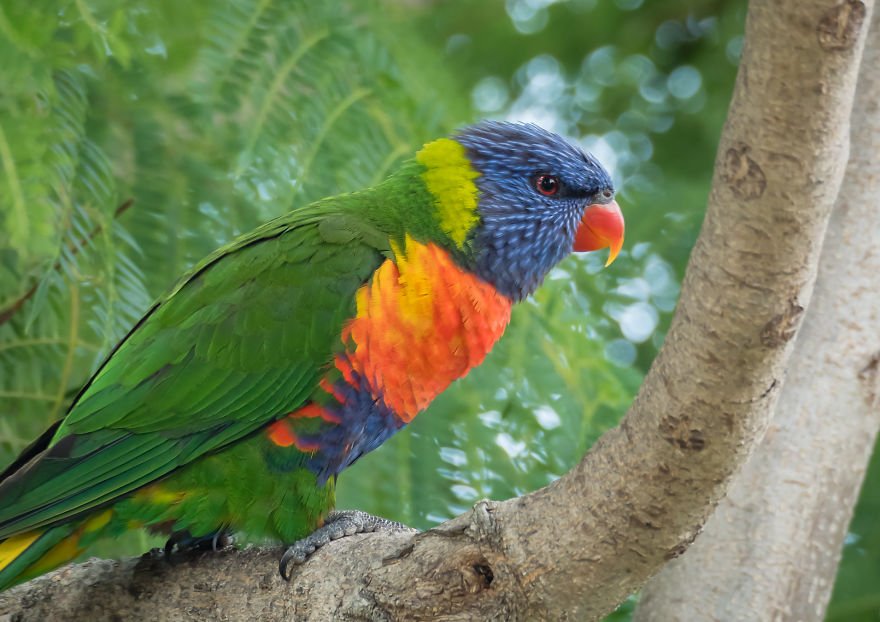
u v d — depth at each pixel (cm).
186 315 589
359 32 742
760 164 357
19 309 644
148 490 560
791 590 657
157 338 585
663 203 860
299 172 675
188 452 562
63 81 613
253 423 569
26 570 540
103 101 659
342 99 705
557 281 763
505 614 454
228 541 593
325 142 689
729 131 364
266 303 581
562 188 674
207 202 663
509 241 645
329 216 611
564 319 742
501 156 652
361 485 654
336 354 571
